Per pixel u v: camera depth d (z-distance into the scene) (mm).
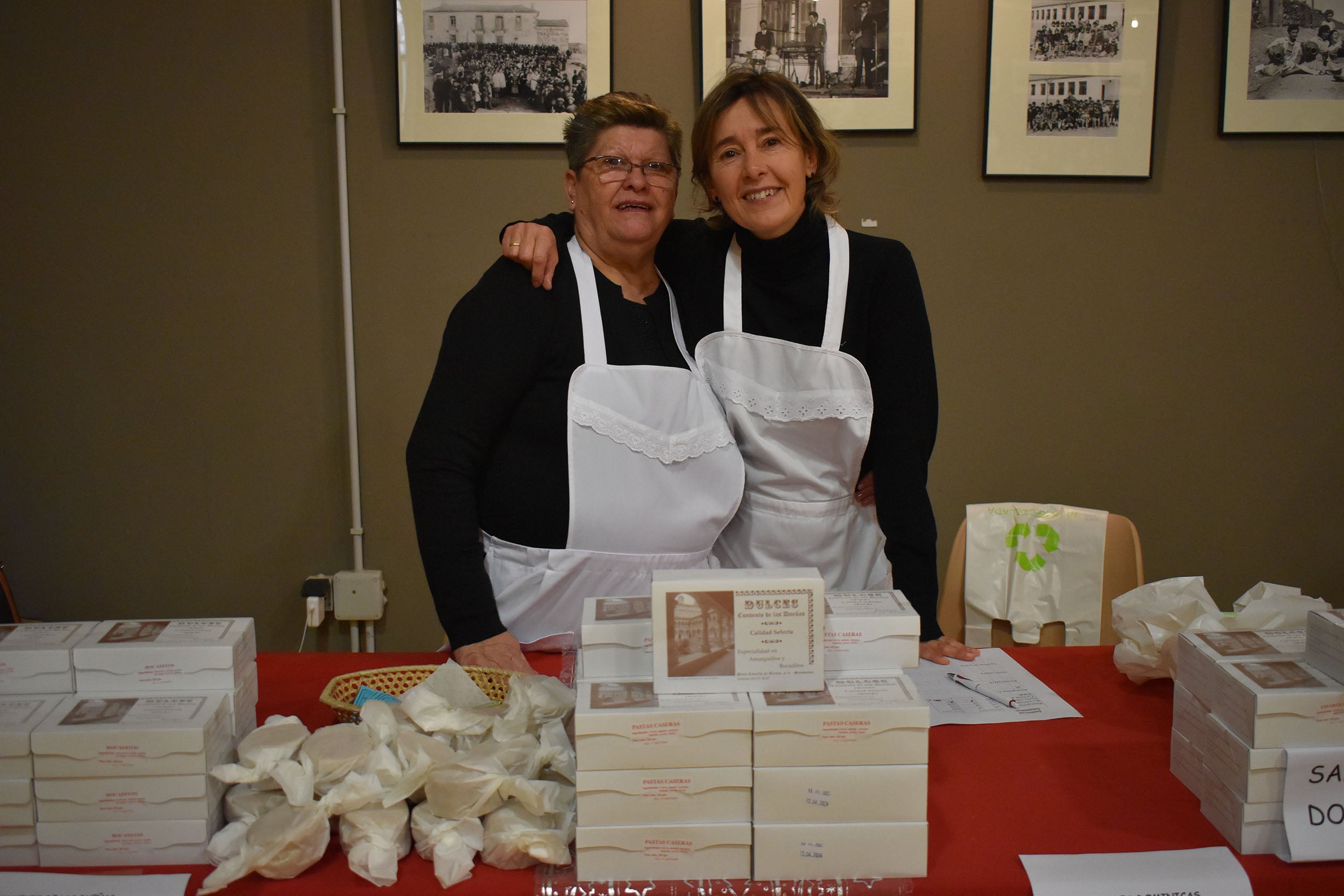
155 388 2412
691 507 1462
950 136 2389
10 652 983
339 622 2496
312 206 2371
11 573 2453
